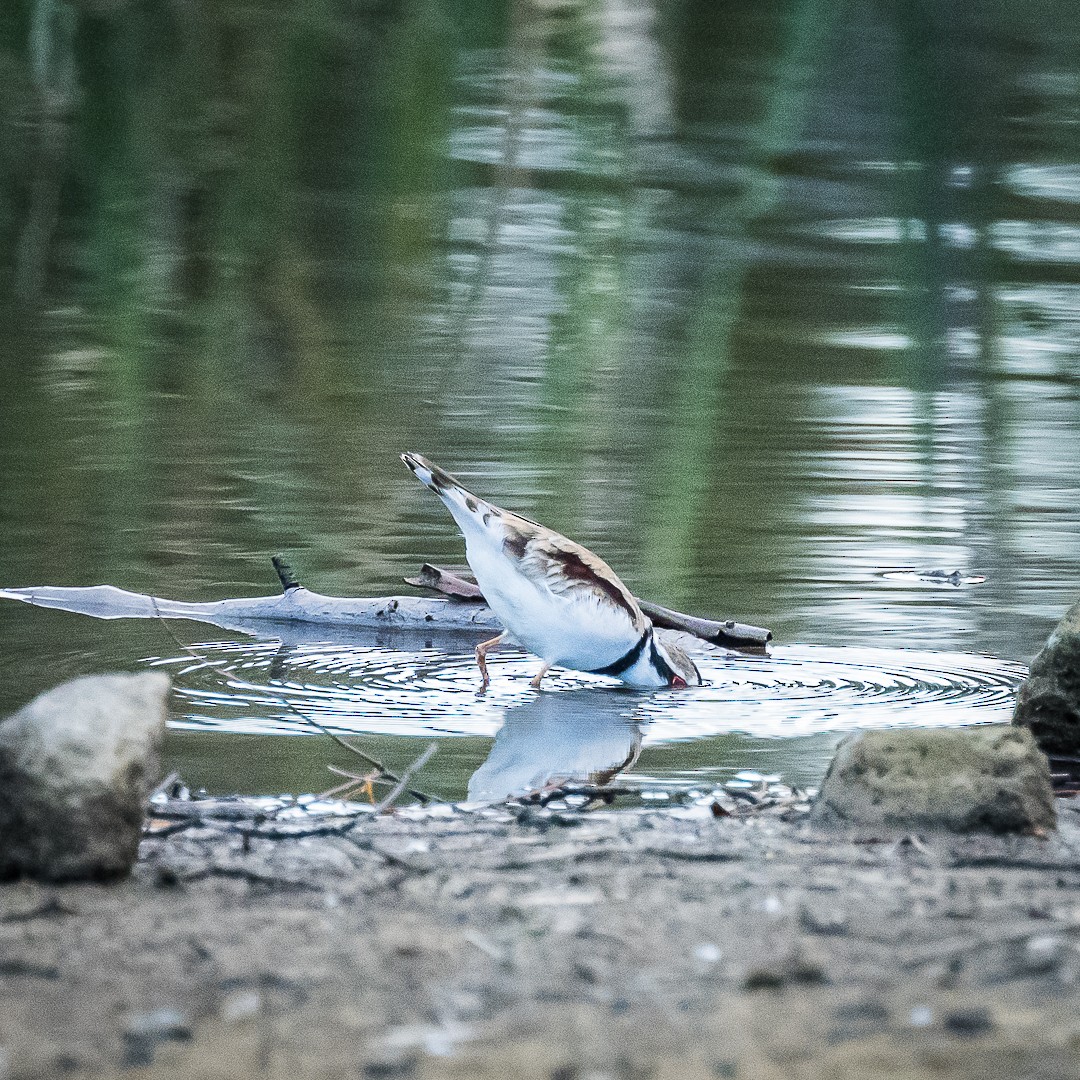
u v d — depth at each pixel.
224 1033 5.46
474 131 35.94
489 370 21.73
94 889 6.98
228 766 10.06
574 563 11.84
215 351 22.66
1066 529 15.62
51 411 19.56
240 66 39.28
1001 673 12.21
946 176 33.78
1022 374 21.92
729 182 33.12
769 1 45.56
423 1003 5.70
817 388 21.02
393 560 14.69
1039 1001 5.66
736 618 13.36
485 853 7.56
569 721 11.20
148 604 13.59
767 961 6.08
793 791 9.18
